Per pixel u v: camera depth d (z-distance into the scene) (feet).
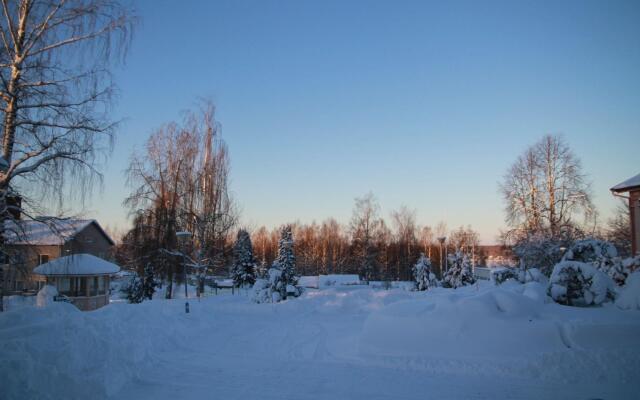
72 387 22.94
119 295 130.82
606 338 30.89
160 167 98.48
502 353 31.40
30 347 24.06
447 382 28.09
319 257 211.61
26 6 47.14
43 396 21.43
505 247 114.93
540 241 93.76
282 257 171.73
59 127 46.03
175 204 97.55
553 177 108.17
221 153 104.99
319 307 75.41
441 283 108.58
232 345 41.04
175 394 25.35
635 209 69.00
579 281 39.29
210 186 101.30
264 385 27.43
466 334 32.99
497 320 32.99
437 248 248.11
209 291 148.66
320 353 37.24
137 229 97.04
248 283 178.09
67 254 49.21
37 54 46.65
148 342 36.37
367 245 196.54
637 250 67.97
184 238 84.64
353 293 83.20
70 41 47.32
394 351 34.30
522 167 113.09
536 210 107.96
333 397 25.14
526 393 25.81
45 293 71.00
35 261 47.47
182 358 34.99
